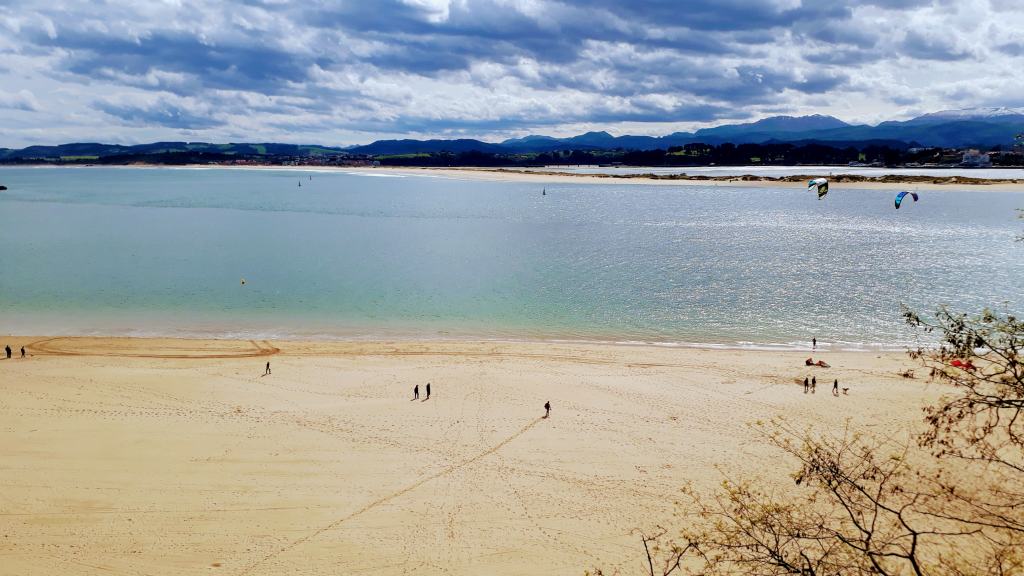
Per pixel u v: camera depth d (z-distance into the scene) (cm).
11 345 4472
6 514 2361
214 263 7544
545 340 4678
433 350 4369
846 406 3281
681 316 5250
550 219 11719
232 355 4262
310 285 6412
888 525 2066
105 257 7950
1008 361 1117
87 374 3828
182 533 2259
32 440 2927
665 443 2906
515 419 3175
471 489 2538
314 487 2552
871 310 5350
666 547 2166
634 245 8694
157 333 4838
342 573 2067
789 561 1348
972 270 6794
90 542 2211
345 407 3328
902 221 11006
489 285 6381
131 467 2691
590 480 2598
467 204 14662
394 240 9269
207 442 2919
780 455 2773
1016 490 2195
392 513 2380
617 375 3809
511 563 2111
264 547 2189
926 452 2627
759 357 4178
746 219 11556
